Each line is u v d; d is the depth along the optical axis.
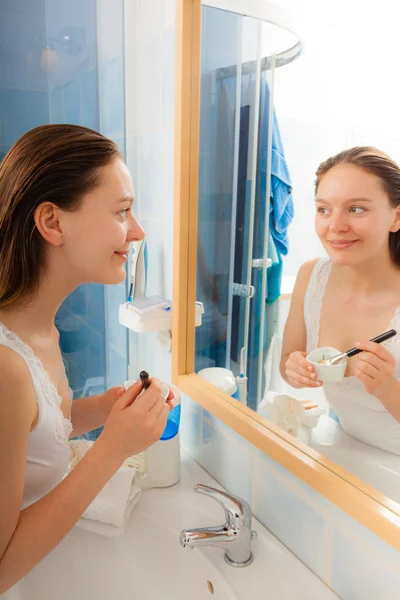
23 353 0.67
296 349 0.81
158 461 0.99
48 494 0.67
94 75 1.34
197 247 1.04
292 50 0.75
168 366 1.23
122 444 0.69
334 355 0.73
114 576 0.88
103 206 0.69
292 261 0.79
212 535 0.80
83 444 1.02
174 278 1.09
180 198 1.03
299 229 0.77
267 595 0.76
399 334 0.63
